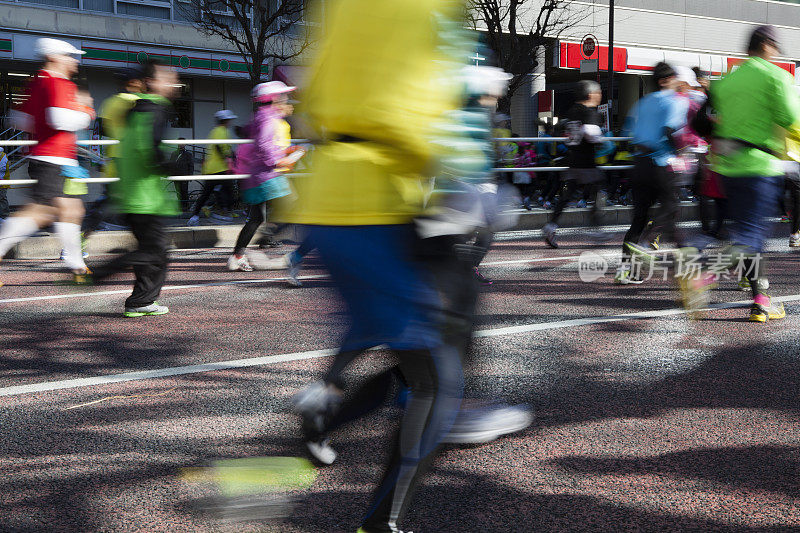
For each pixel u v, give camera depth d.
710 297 7.00
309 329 5.80
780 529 2.76
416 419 2.45
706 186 7.29
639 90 33.22
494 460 3.38
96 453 3.45
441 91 2.35
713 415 3.93
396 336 2.38
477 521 2.84
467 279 2.56
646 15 31.23
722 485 3.12
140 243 6.26
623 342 5.38
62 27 22.05
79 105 7.75
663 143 7.43
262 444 3.54
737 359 4.96
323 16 2.51
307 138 2.55
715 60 32.88
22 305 6.79
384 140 2.34
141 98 6.08
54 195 7.68
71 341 5.48
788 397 4.21
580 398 4.18
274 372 4.69
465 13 2.42
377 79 2.32
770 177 5.64
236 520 2.83
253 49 19.80
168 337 5.57
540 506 2.95
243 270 8.79
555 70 30.48
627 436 3.65
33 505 2.95
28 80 22.03
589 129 10.00
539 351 5.11
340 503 2.95
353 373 3.48
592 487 3.11
